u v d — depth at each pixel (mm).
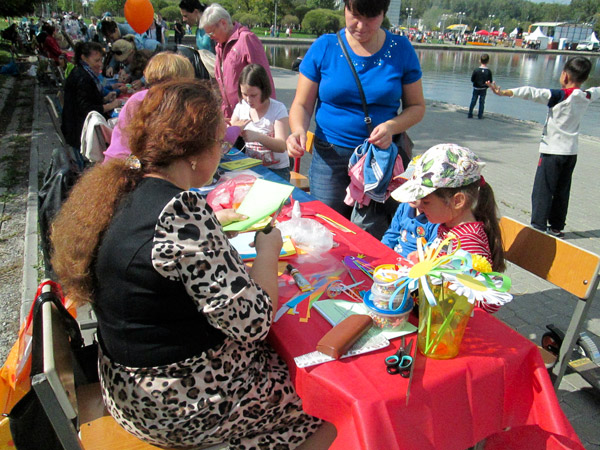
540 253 2100
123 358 1322
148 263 1189
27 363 1795
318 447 1485
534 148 8211
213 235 1244
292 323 1506
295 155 2889
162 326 1272
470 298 1175
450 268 1286
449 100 14820
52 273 1948
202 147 1300
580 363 2523
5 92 11594
